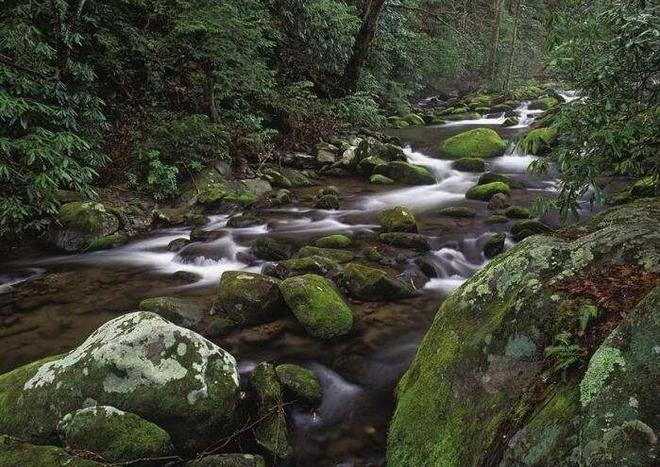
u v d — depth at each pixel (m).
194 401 2.59
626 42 2.44
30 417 2.49
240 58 8.50
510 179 8.30
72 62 6.57
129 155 7.48
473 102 19.17
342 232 6.39
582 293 2.00
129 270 5.39
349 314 4.03
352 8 13.52
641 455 1.25
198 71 8.98
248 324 4.00
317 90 13.16
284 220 7.00
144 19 9.02
